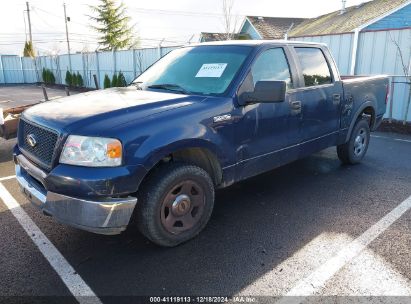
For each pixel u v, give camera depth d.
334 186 4.91
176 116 3.15
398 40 9.18
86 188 2.75
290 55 4.30
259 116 3.78
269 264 3.10
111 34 41.94
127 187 2.84
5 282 2.87
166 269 3.03
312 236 3.56
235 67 3.77
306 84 4.45
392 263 3.10
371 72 9.94
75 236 3.58
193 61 4.17
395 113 9.49
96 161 2.79
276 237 3.54
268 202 4.39
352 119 5.35
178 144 3.09
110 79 23.14
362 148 5.86
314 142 4.70
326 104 4.72
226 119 3.46
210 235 3.58
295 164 5.89
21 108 6.94
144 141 2.91
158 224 3.14
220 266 3.07
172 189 3.17
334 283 2.84
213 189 3.52
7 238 3.55
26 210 4.21
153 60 19.14
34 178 3.31
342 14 26.81
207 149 3.35
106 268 3.05
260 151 3.91
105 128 2.85
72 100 3.65
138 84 4.34
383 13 19.86
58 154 2.90
